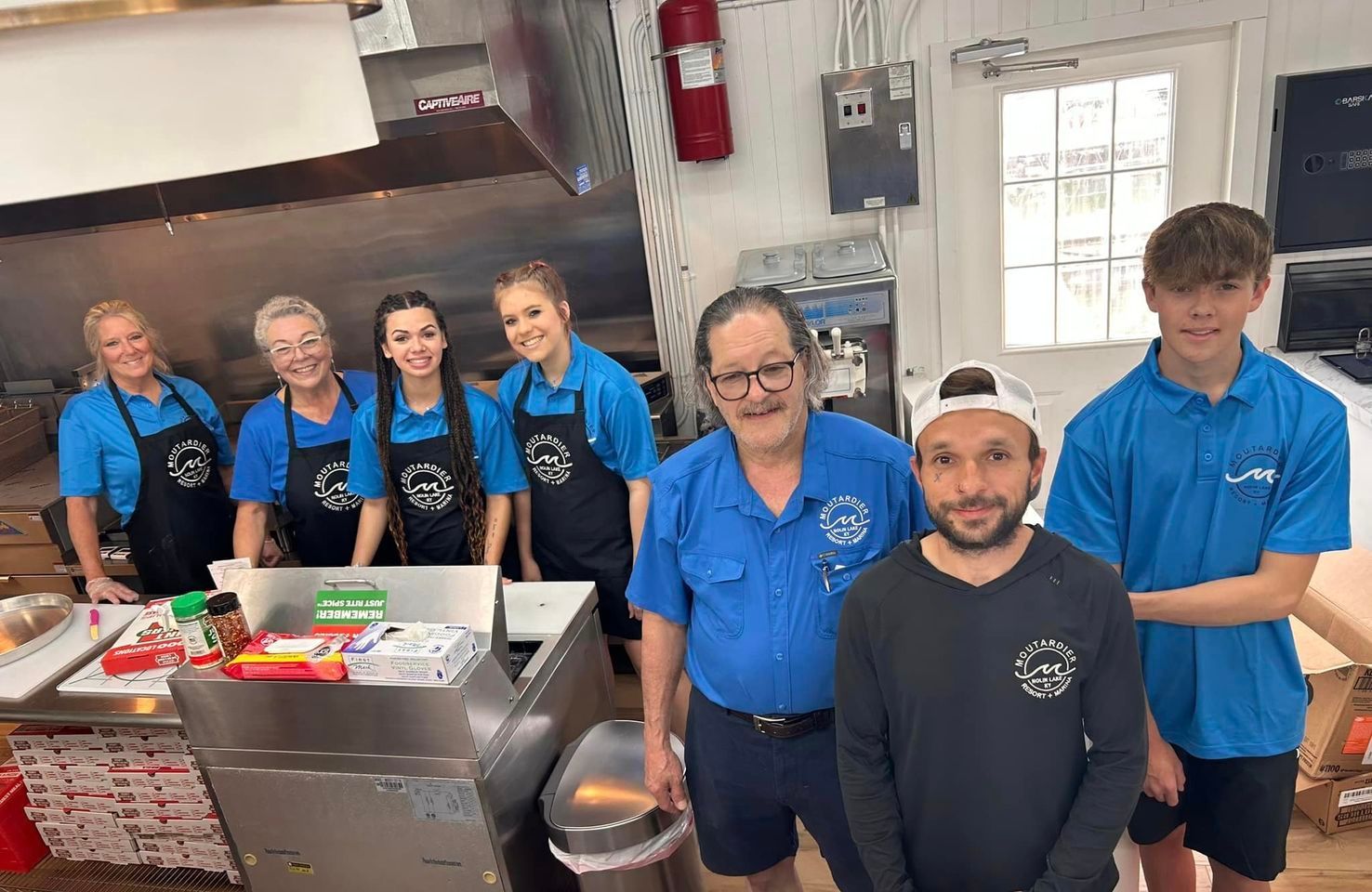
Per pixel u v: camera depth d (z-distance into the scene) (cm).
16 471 368
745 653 157
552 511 255
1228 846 163
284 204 324
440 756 167
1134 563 159
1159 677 159
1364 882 209
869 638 132
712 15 306
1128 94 313
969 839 134
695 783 176
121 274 378
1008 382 123
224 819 188
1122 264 335
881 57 313
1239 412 145
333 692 167
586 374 240
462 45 190
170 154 43
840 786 153
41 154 42
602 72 304
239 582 188
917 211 334
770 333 142
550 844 183
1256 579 147
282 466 262
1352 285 298
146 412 272
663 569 167
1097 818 127
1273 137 302
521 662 197
